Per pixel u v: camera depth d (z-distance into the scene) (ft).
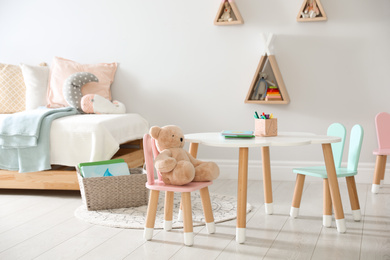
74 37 12.28
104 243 6.73
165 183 6.73
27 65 12.01
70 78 11.26
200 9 11.42
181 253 6.25
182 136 6.97
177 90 11.75
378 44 10.42
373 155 10.66
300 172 7.72
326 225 7.33
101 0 12.04
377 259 5.92
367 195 9.48
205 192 7.02
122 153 11.69
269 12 10.95
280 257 6.05
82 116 10.20
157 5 11.69
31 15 12.50
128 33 11.94
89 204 8.45
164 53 11.76
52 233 7.26
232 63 11.32
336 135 8.15
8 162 9.77
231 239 6.80
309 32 10.75
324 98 10.80
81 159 9.36
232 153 11.54
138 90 12.00
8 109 11.78
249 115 11.30
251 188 10.31
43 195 9.94
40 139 9.52
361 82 10.58
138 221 7.72
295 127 11.02
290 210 8.17
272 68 10.61
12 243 6.81
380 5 10.34
